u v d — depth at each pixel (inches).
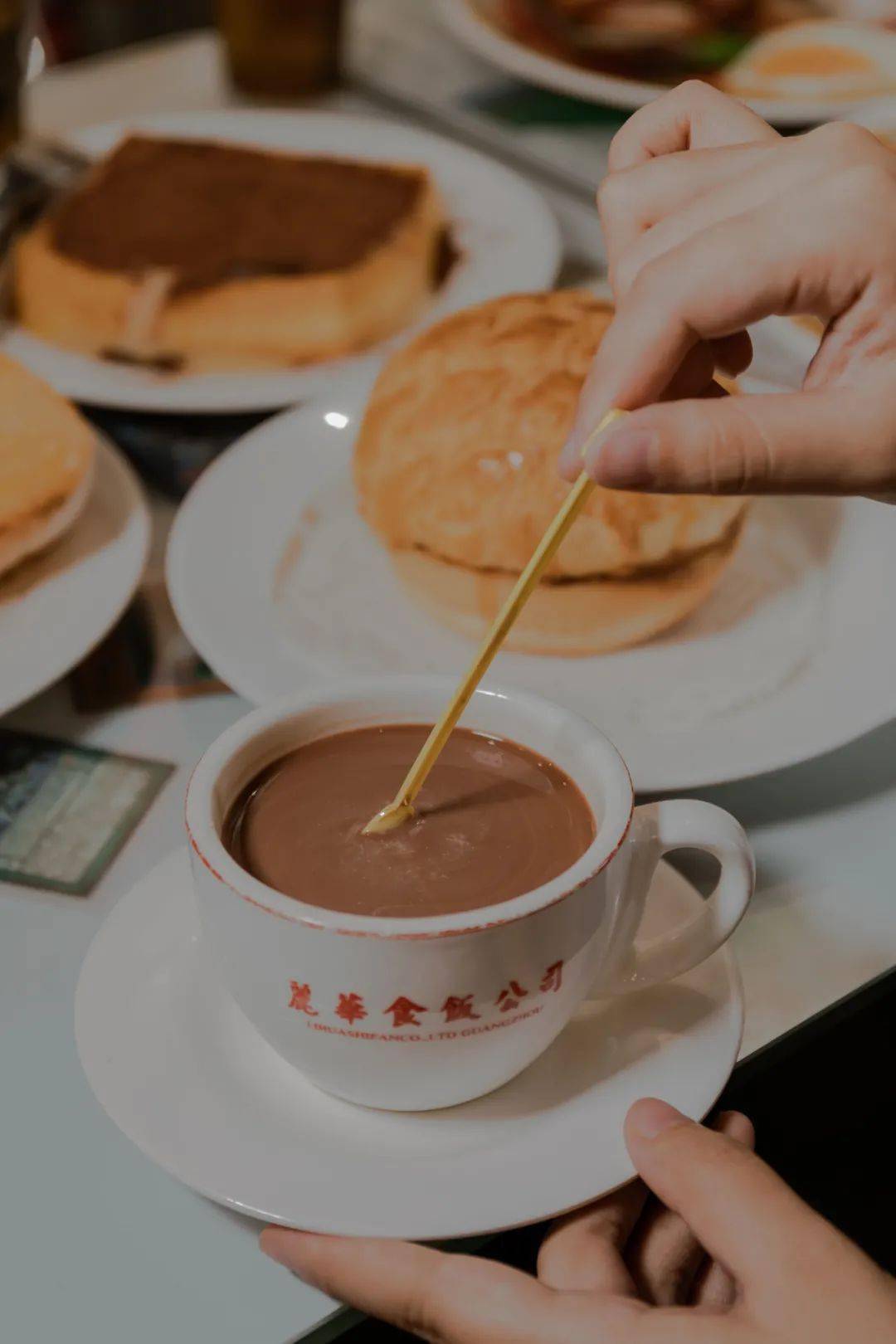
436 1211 14.4
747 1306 14.1
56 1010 17.5
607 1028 16.2
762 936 18.6
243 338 27.1
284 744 16.3
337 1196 14.5
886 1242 24.3
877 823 20.2
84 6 58.0
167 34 60.5
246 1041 15.9
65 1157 16.2
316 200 30.1
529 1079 15.7
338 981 14.2
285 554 22.8
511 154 36.9
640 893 15.5
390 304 28.5
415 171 31.6
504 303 22.9
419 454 21.5
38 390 23.7
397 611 22.1
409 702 16.5
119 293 27.0
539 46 38.2
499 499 20.8
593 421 16.7
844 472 15.6
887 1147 25.1
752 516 23.7
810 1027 17.6
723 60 36.5
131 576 22.0
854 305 16.2
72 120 39.1
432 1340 14.8
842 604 22.0
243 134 35.9
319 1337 15.0
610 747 15.7
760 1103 22.9
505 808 15.7
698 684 20.8
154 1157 14.8
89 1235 15.5
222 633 21.1
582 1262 14.9
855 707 20.0
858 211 16.0
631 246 17.8
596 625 21.1
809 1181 24.7
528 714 16.2
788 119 33.5
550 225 32.0
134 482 23.6
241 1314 15.0
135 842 19.5
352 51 43.1
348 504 23.9
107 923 16.8
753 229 16.1
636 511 20.6
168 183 30.8
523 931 14.2
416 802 15.8
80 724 21.3
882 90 34.7
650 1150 14.8
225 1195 14.5
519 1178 14.7
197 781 15.3
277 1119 15.2
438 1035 14.5
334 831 15.5
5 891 18.8
